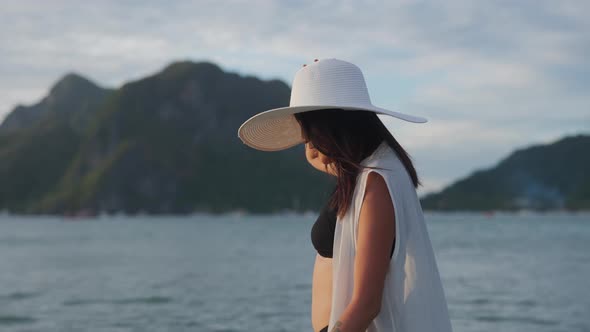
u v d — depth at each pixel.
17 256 35.22
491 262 25.61
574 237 55.41
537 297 13.80
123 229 106.88
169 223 150.25
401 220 1.83
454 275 19.73
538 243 43.97
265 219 197.25
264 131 2.27
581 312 11.48
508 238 53.47
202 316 11.91
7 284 18.98
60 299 14.99
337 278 1.88
